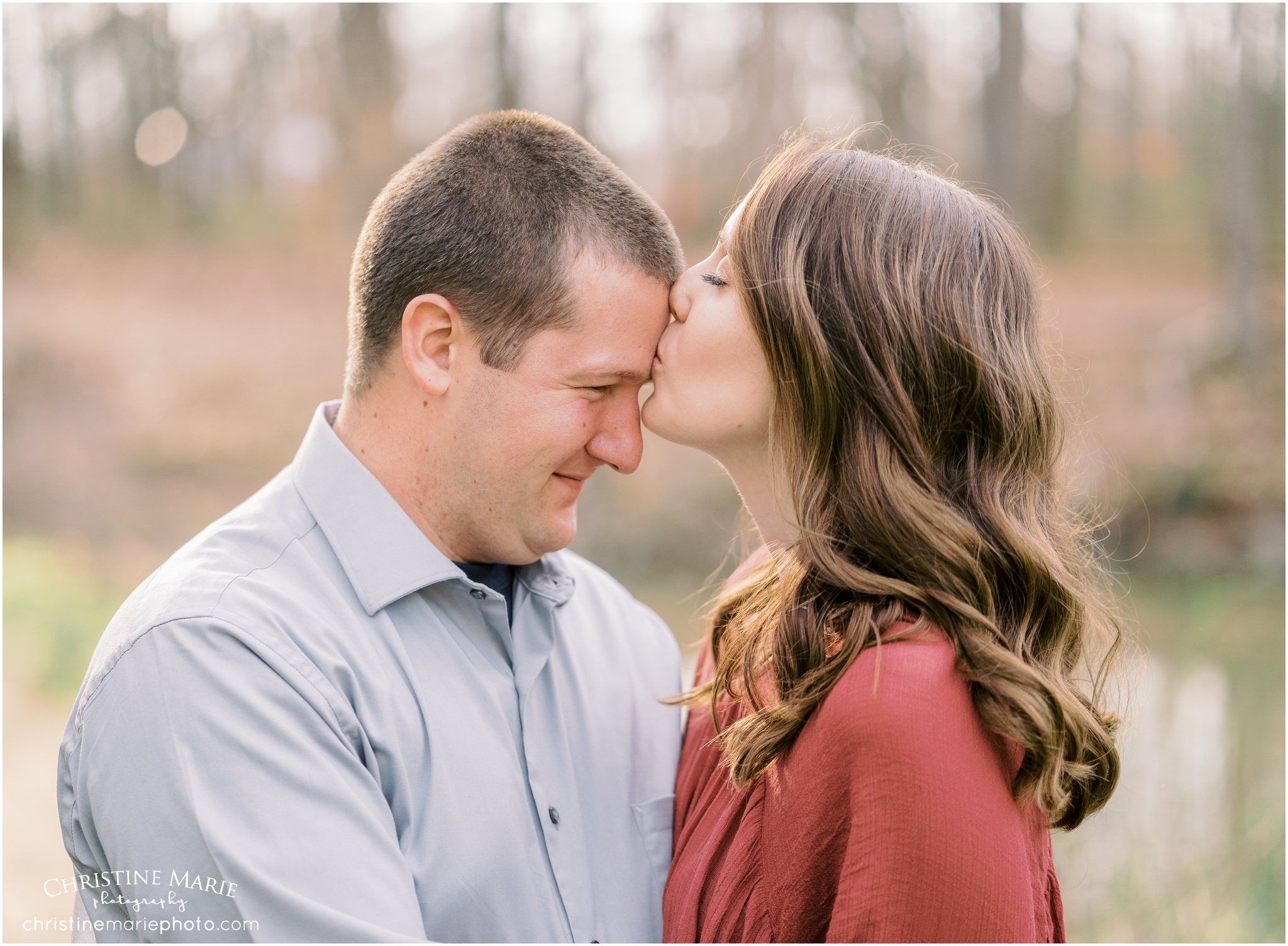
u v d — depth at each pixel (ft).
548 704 4.99
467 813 4.38
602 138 41.47
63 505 28.76
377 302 4.95
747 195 4.73
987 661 3.80
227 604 4.18
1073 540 4.70
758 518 4.93
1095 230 43.55
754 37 41.96
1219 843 11.19
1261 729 14.94
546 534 5.10
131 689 4.01
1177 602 23.34
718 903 4.24
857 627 3.93
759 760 4.09
